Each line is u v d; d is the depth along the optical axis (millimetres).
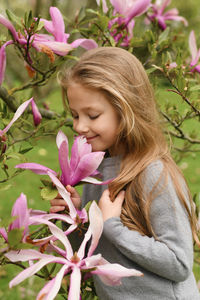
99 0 1764
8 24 1377
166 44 1929
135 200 1441
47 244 1168
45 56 1599
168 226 1342
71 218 1207
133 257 1318
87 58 1470
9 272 2607
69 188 1229
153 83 1944
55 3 1986
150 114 1533
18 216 981
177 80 1616
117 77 1442
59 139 1302
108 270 1068
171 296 1372
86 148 1262
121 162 1508
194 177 5242
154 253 1298
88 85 1390
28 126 1860
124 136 1469
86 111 1424
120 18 1741
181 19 2289
